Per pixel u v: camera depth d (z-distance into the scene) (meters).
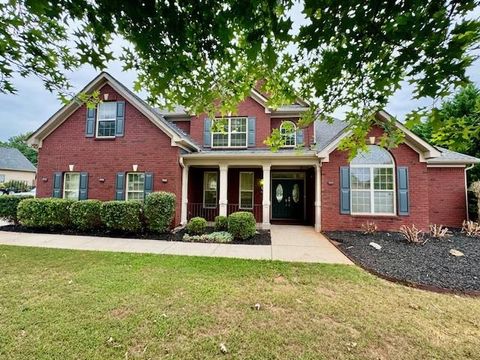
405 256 6.38
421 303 3.94
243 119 12.51
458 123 2.40
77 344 2.79
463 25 1.72
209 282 4.54
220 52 2.28
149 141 10.49
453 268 5.50
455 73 1.91
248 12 1.93
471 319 3.50
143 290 4.13
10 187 28.58
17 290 4.06
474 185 10.77
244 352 2.74
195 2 1.93
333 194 9.88
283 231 9.97
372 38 2.00
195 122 12.78
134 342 2.85
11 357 2.57
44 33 2.45
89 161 10.79
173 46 2.22
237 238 8.42
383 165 9.73
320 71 2.43
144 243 7.70
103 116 10.97
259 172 12.91
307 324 3.29
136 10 1.93
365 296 4.15
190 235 8.82
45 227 9.38
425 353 2.79
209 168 13.00
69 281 4.45
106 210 8.83
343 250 7.04
